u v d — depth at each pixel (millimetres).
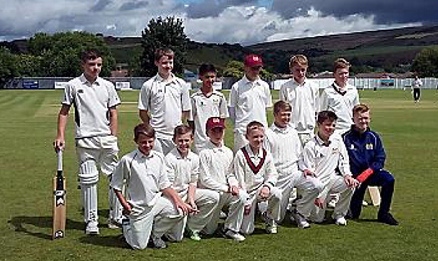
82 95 7297
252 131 7195
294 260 6141
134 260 6180
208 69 8133
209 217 7031
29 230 7402
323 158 7715
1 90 75625
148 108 7762
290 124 8141
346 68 8680
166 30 94312
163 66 7664
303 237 7074
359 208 7988
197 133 8227
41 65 99500
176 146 7102
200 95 8242
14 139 17766
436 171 11625
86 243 6820
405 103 39438
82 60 7379
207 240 6969
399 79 86250
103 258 6250
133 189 6617
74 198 9375
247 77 8258
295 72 8422
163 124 7656
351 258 6207
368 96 52719
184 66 97125
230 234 7047
